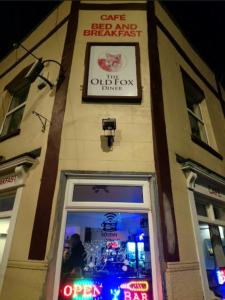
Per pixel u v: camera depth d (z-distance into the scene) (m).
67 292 3.13
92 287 3.20
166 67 5.50
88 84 4.69
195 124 6.37
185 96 6.19
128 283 3.23
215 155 6.01
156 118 4.43
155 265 3.24
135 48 5.15
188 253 3.70
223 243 4.94
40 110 4.96
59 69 5.14
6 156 5.16
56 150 4.07
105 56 5.05
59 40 5.76
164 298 3.03
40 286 3.09
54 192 3.73
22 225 3.75
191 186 4.36
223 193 5.38
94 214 3.62
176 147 4.60
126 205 3.59
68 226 3.53
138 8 5.87
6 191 4.53
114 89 4.65
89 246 3.47
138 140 4.21
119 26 5.58
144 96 4.68
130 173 3.85
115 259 3.42
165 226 3.55
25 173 4.19
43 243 3.38
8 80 7.08
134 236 3.53
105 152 4.06
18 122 5.95
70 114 4.42
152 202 3.61
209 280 4.05
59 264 3.23
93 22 5.65
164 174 3.97
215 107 7.57
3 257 3.65
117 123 4.36
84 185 3.79
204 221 4.55
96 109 4.48
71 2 6.11
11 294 3.26
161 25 6.00
